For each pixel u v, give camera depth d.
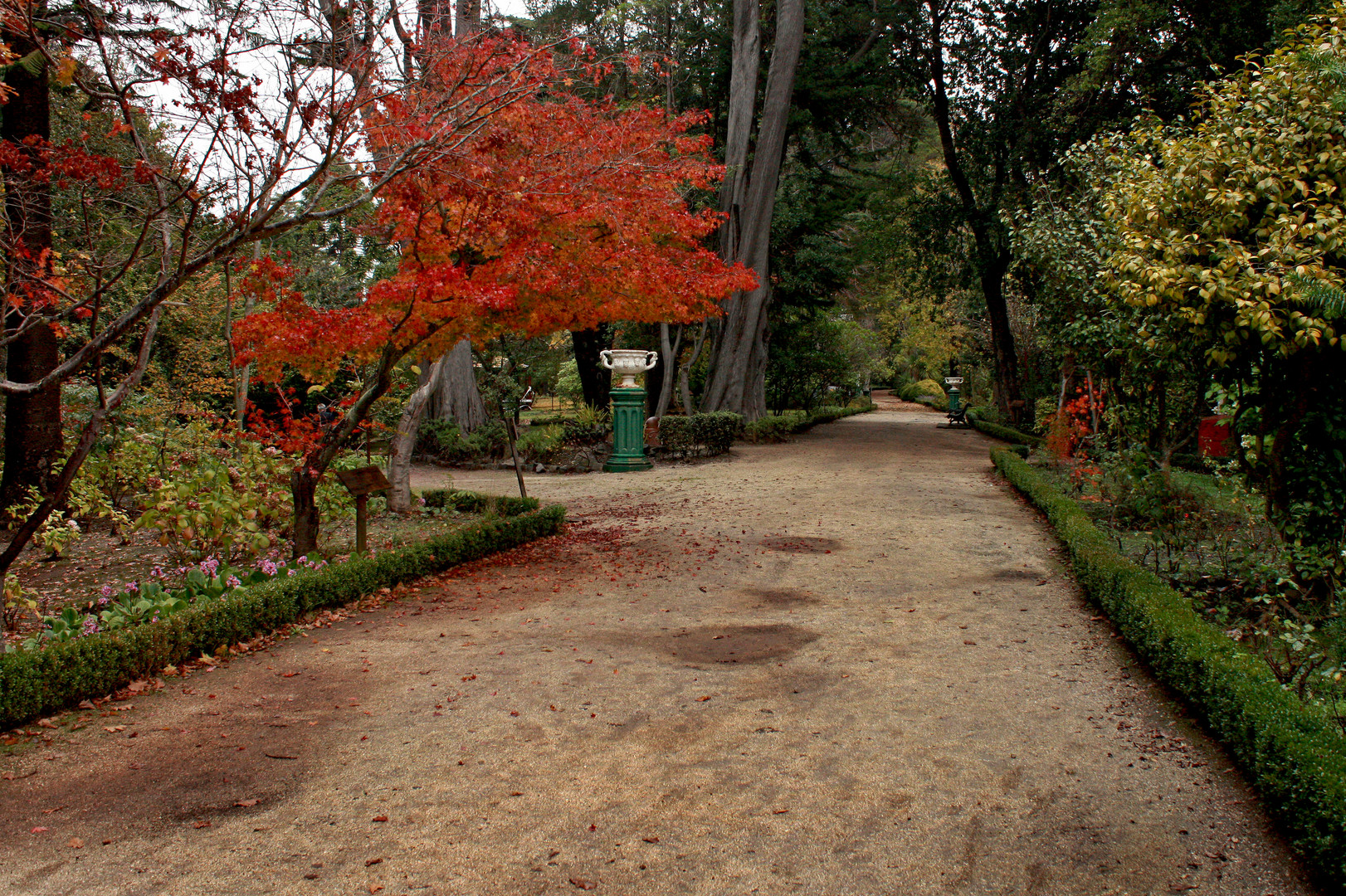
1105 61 17.52
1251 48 16.41
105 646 4.64
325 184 5.30
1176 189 6.05
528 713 4.45
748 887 2.89
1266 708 3.53
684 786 3.62
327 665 5.27
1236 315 5.62
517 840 3.20
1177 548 7.36
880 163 31.41
